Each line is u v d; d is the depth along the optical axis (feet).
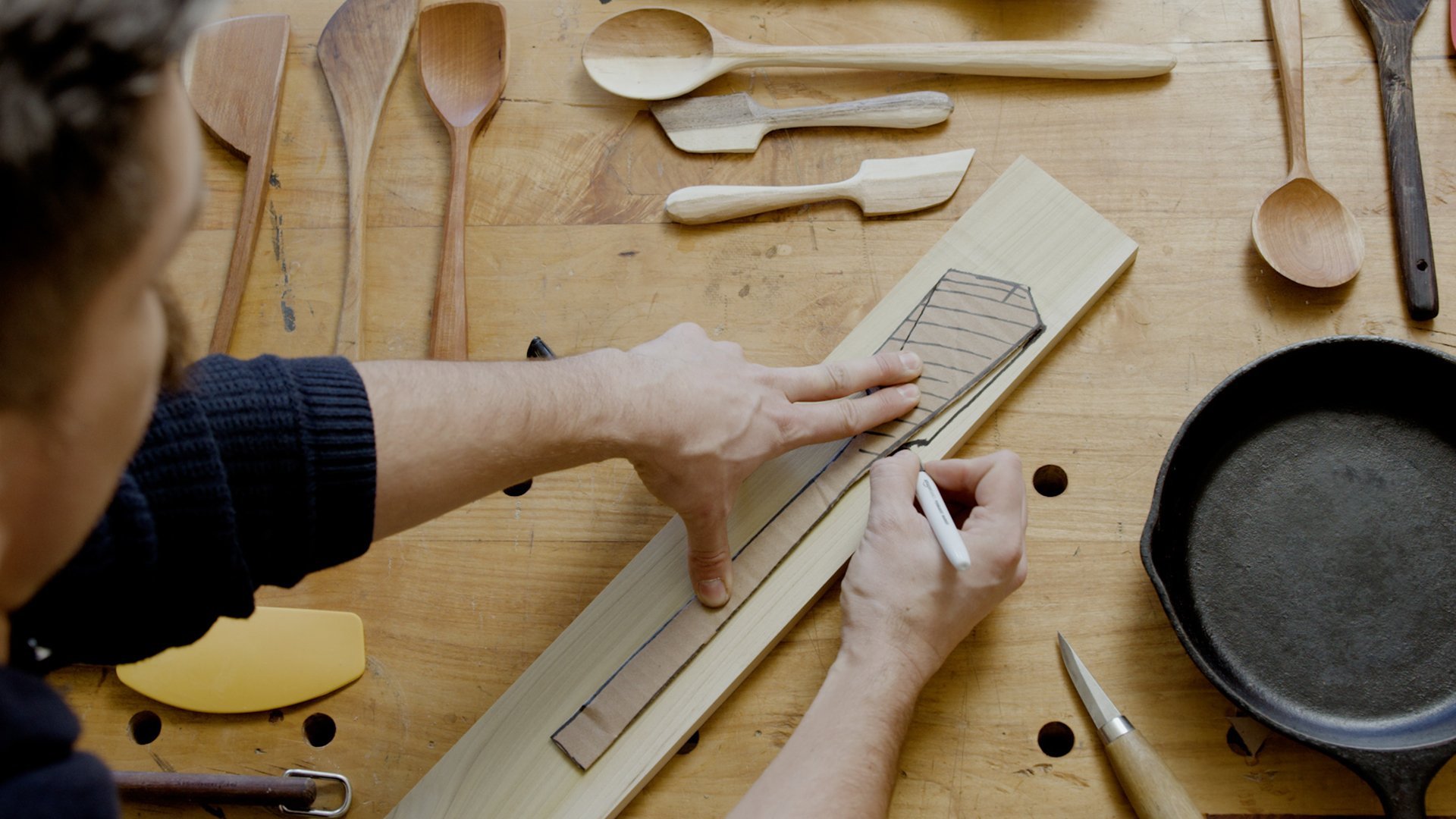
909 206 3.34
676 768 2.81
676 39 3.57
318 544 2.22
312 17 3.72
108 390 1.20
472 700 2.92
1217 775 2.69
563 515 3.10
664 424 2.58
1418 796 2.30
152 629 2.01
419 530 3.10
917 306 3.18
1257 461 2.94
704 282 3.34
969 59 3.45
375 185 3.52
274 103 3.52
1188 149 3.35
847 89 3.56
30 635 1.85
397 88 3.63
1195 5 3.52
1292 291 3.15
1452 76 3.32
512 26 3.69
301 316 3.36
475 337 3.31
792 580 2.90
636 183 3.49
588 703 2.81
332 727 2.99
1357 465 2.88
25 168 0.93
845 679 2.60
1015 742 2.76
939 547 2.65
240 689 2.93
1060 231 3.21
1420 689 2.63
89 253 1.03
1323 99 3.35
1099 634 2.84
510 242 3.43
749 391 2.75
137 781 2.77
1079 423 3.08
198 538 1.94
